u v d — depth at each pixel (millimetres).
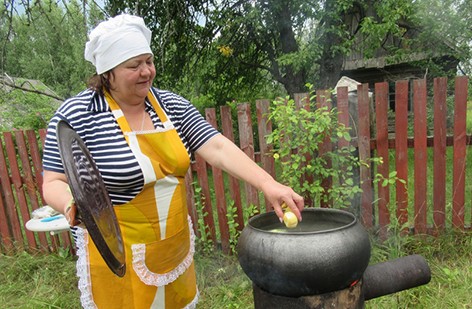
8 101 6441
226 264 3258
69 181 1103
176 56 8195
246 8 7988
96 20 4922
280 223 1685
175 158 1559
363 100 2998
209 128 1666
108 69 1410
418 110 2982
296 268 1263
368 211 3129
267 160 3156
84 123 1454
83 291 1604
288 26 8117
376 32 7582
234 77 9289
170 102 1678
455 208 3113
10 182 3830
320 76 8688
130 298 1586
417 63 8891
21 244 3891
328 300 1354
